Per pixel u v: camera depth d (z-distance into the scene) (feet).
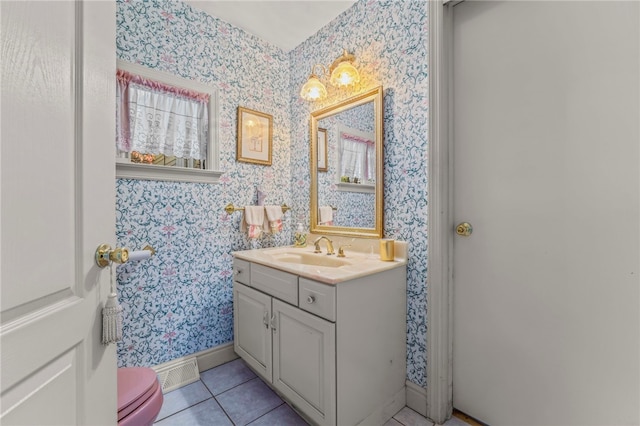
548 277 3.66
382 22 5.09
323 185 6.32
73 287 1.89
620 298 3.18
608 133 3.23
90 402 2.01
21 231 1.51
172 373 5.23
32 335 1.56
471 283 4.34
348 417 3.85
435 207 4.36
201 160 5.75
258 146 6.53
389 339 4.46
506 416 4.03
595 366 3.35
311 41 6.55
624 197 3.15
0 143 1.40
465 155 4.37
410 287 4.72
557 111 3.56
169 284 5.28
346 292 3.81
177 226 5.36
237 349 5.70
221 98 5.95
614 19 3.18
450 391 4.52
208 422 4.36
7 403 1.42
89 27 2.04
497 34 4.03
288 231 7.14
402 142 4.83
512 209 3.93
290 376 4.39
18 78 1.50
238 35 6.23
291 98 7.13
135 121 4.89
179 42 5.37
